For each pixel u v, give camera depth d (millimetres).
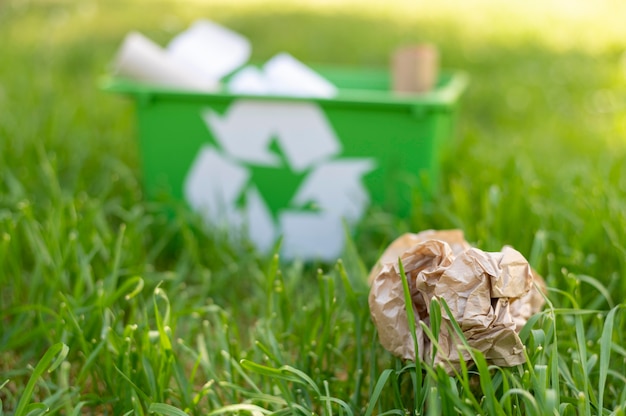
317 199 1797
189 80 1846
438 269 1425
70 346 1523
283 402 1448
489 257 1415
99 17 3543
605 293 1543
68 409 1417
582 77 2631
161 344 1469
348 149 1775
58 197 1757
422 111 1741
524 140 2193
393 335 1443
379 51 2971
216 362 1572
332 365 1549
